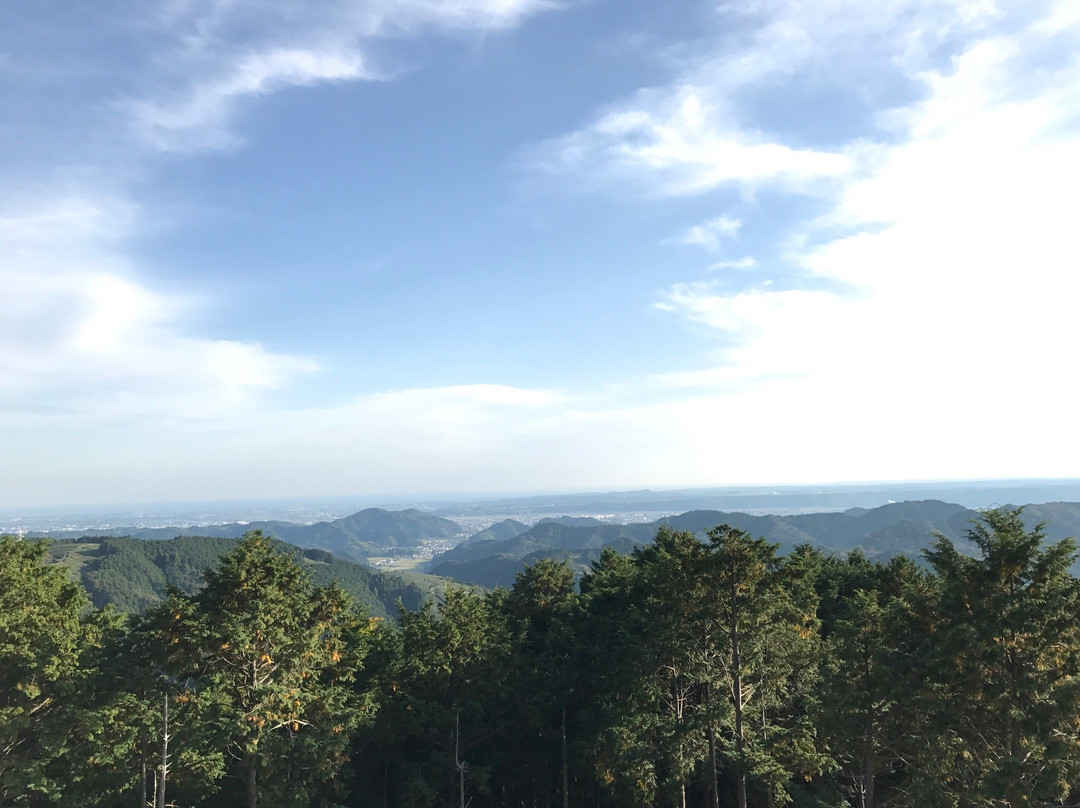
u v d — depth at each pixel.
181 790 36.78
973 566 28.78
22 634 31.06
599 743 37.81
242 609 35.56
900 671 30.22
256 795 34.16
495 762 45.78
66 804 30.55
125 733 32.16
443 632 44.50
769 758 32.50
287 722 34.84
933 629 30.83
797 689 36.97
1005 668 27.30
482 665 44.06
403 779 44.22
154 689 33.59
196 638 33.22
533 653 53.72
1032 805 24.75
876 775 37.72
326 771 34.84
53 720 30.17
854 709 32.28
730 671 35.28
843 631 32.91
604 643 44.88
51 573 37.97
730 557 36.00
